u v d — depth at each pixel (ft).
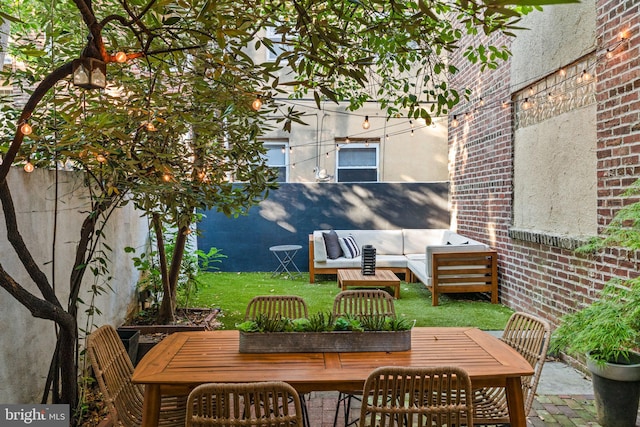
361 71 6.21
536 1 2.02
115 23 8.66
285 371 6.33
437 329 8.48
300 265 26.00
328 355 7.00
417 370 5.51
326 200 25.96
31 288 8.43
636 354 8.78
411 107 11.34
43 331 8.79
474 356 6.97
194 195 10.34
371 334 7.16
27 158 7.75
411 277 23.21
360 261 22.68
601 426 8.69
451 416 5.66
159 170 8.76
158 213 10.89
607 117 10.72
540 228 14.80
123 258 14.02
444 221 25.80
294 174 27.61
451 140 25.02
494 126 18.44
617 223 10.00
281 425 5.19
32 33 12.25
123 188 9.45
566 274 12.85
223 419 5.11
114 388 6.91
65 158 8.19
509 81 16.83
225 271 25.93
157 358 6.84
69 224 10.25
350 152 27.96
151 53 5.93
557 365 12.01
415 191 25.84
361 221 25.95
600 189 11.03
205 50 6.91
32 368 8.36
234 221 25.89
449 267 18.12
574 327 8.95
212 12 5.67
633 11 9.80
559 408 9.48
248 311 9.43
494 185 18.58
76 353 8.62
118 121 7.57
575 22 12.25
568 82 12.96
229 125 10.87
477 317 16.14
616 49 10.39
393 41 9.05
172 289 14.52
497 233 18.39
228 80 8.04
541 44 14.25
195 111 9.55
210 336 8.00
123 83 9.24
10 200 6.89
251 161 11.64
